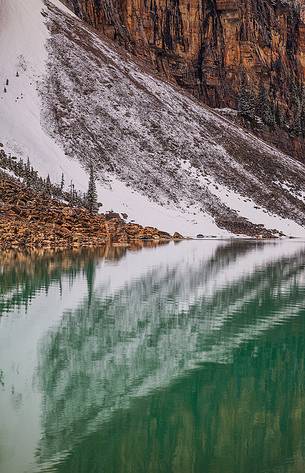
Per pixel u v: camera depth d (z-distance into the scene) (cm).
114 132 12562
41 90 12681
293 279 4638
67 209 8319
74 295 3550
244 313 3206
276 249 7900
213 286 4162
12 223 6938
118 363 2191
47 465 1388
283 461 1444
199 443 1538
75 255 5878
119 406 1766
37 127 11506
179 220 10825
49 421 1636
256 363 2256
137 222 10138
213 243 8962
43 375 2020
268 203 12744
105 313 3059
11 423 1616
